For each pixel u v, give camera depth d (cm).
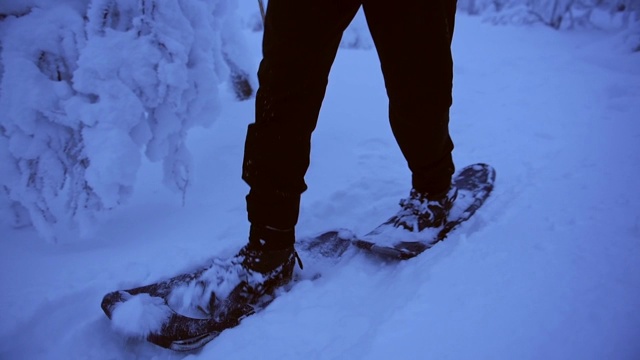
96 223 150
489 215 141
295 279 125
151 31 150
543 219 129
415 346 86
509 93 297
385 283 117
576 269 101
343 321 104
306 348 97
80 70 139
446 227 136
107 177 141
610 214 126
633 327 81
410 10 103
